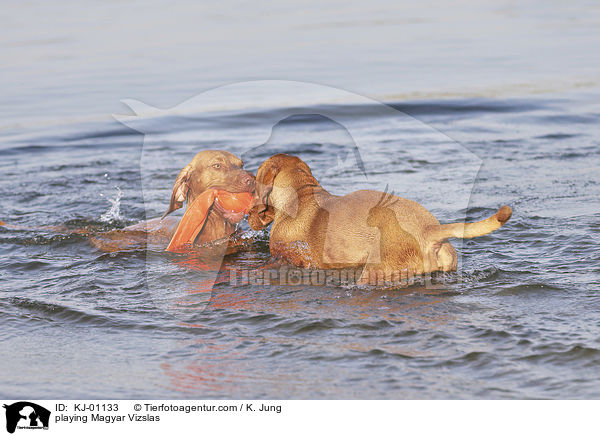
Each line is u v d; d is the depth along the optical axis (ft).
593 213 45.47
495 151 62.34
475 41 113.19
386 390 24.75
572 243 39.93
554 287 33.35
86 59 103.76
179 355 27.94
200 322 30.78
